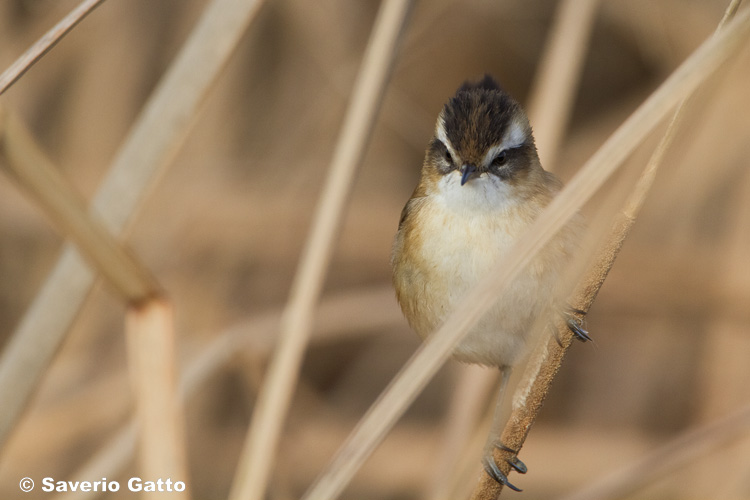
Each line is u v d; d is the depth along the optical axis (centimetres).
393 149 1346
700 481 962
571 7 920
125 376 1078
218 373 1114
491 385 912
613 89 1366
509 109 778
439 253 741
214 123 1184
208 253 1134
